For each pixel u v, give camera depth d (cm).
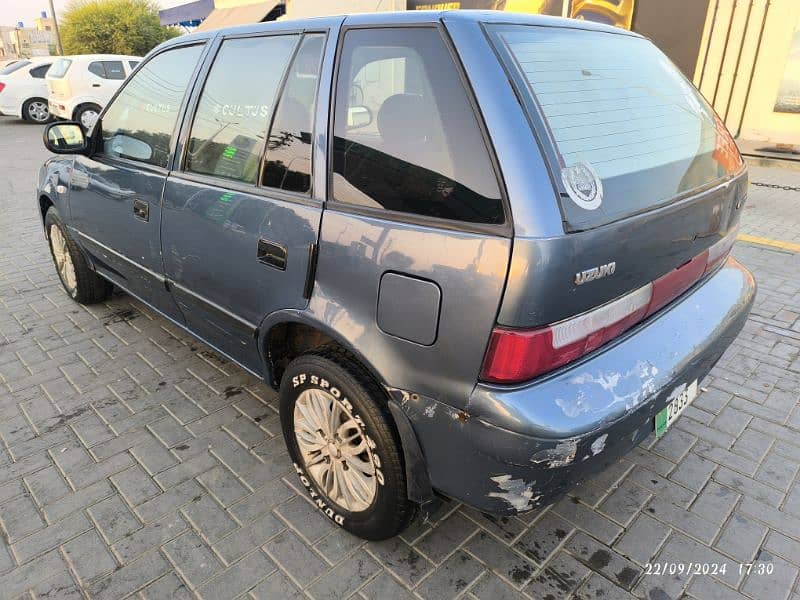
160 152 282
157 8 2550
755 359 346
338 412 209
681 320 204
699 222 202
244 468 259
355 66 196
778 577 206
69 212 369
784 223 598
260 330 233
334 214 192
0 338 375
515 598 198
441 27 177
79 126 343
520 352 154
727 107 907
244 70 241
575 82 189
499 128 159
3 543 219
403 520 203
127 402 307
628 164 184
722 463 262
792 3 808
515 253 149
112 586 202
